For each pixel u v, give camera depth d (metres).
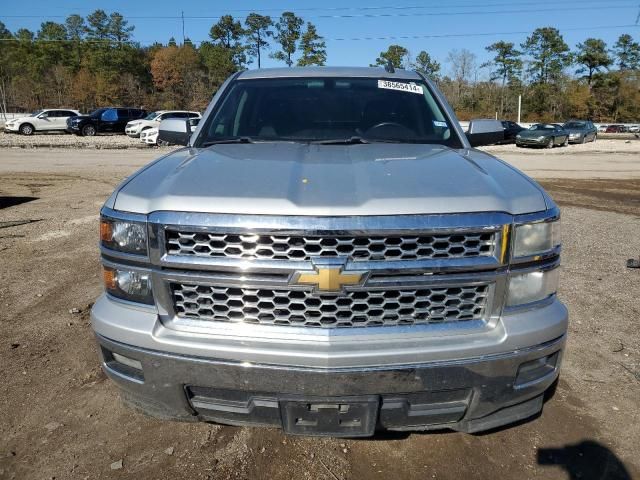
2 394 3.10
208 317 2.16
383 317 2.12
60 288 4.88
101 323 2.27
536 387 2.28
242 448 2.65
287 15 86.69
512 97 87.75
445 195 2.13
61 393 3.12
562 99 86.50
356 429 2.14
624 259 5.96
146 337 2.16
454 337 2.13
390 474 2.49
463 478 2.47
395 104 3.57
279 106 3.55
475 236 2.11
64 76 86.69
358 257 2.04
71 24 110.50
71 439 2.71
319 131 3.36
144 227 2.16
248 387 2.11
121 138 28.98
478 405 2.20
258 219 2.03
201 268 2.08
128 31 112.50
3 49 97.56
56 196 10.32
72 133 32.28
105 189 11.35
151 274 2.17
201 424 2.84
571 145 31.67
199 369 2.12
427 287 2.09
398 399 2.13
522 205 2.20
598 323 4.16
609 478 2.47
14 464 2.52
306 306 2.08
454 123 3.46
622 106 87.12
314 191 2.13
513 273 2.17
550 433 2.79
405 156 2.75
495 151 25.84
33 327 4.02
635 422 2.88
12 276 5.21
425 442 2.70
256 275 2.06
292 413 2.13
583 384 3.27
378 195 2.10
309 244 2.03
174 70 94.56
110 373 2.34
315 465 2.54
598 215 8.88
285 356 2.05
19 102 85.44
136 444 2.67
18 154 19.72
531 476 2.48
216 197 2.11
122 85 86.19
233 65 96.50
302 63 84.69
